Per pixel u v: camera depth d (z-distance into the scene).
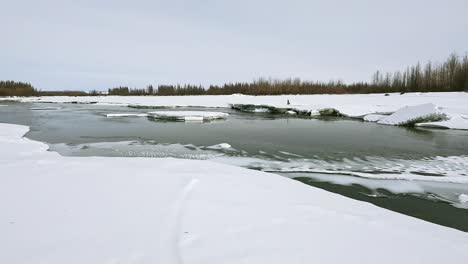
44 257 2.85
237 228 3.59
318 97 43.81
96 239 3.21
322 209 4.40
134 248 3.04
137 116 25.31
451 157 10.63
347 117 26.36
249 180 5.86
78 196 4.52
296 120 23.69
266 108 31.86
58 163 6.67
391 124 20.83
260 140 13.69
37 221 3.62
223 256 2.92
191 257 2.88
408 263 2.97
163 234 3.36
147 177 5.64
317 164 9.46
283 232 3.53
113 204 4.23
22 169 6.06
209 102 41.97
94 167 6.33
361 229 3.75
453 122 19.17
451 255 3.18
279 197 4.89
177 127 18.30
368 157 10.51
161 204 4.27
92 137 14.13
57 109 33.66
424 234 3.73
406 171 8.77
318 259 2.94
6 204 4.15
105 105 41.44
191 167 6.69
